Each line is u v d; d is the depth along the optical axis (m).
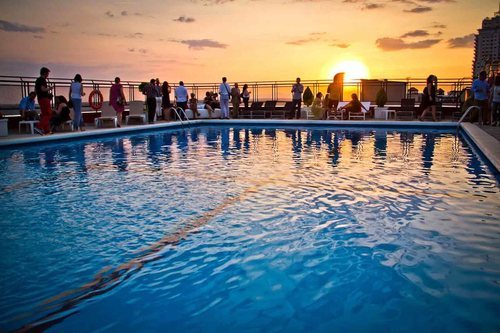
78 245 3.55
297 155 8.62
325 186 5.66
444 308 2.46
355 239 3.61
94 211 4.57
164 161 8.01
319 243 3.53
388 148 9.48
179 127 15.32
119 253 3.38
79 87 11.66
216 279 2.89
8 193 5.40
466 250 3.33
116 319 2.41
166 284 2.83
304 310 2.47
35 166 7.47
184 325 2.34
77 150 9.61
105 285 2.83
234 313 2.45
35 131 11.48
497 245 3.43
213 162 7.85
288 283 2.82
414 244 3.48
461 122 13.66
